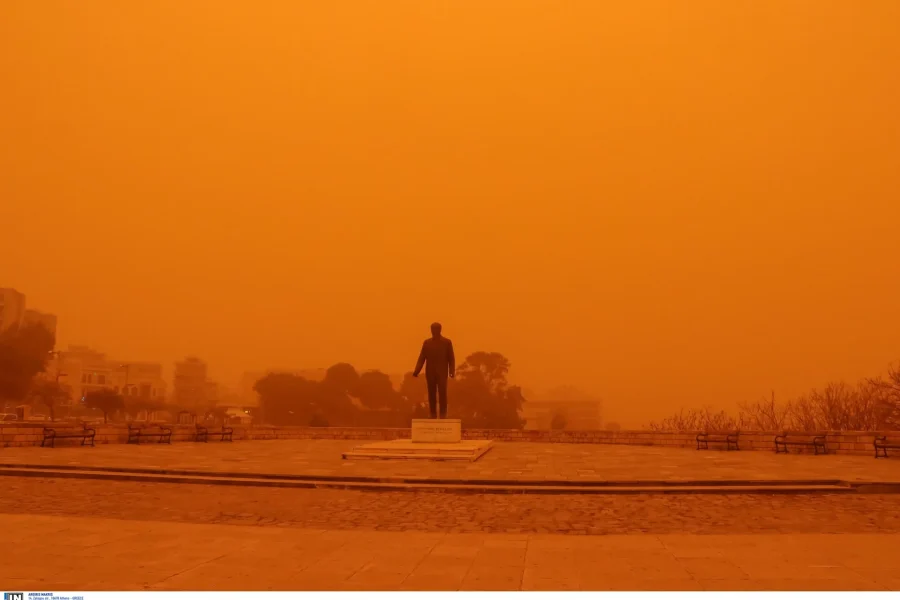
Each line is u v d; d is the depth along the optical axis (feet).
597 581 26.66
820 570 28.25
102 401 241.55
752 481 54.70
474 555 31.12
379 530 38.04
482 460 76.48
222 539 34.04
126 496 49.47
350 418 238.48
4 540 33.14
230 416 243.40
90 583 25.77
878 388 121.19
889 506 46.73
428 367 91.25
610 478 56.80
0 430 81.82
